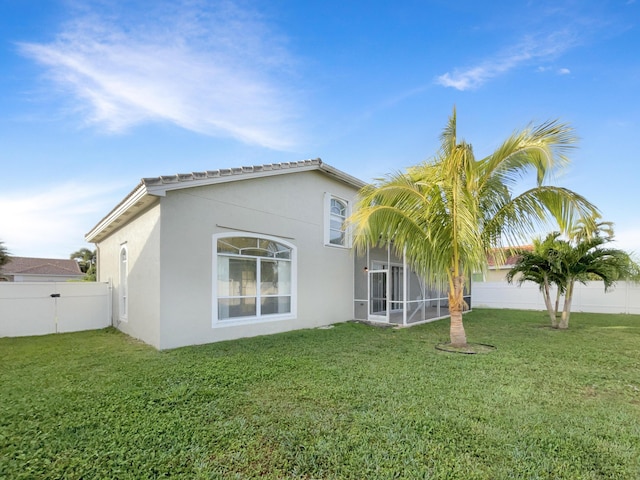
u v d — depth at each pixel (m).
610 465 3.21
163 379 5.72
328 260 12.98
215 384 5.47
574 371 6.33
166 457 3.31
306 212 12.07
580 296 18.64
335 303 13.24
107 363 6.79
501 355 7.64
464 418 4.19
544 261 12.30
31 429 3.89
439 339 9.80
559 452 3.42
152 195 7.98
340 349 8.23
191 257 8.73
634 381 5.77
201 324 8.87
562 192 7.50
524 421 4.12
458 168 7.57
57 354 7.66
